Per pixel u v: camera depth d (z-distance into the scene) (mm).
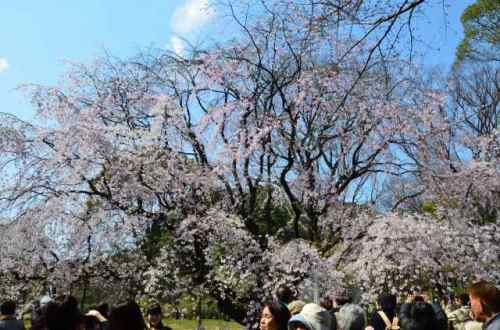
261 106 11273
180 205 10023
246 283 9984
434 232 9484
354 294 9398
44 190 9523
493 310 2965
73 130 9234
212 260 9914
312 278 9195
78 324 2916
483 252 9492
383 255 9508
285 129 11039
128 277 10688
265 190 11820
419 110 10734
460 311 5824
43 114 10289
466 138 11875
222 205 10656
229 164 10195
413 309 3830
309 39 8328
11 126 9664
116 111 11227
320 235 11516
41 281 10039
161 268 10023
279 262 9500
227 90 11336
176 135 10484
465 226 9953
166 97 9961
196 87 11195
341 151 11242
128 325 2836
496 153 11312
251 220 10734
